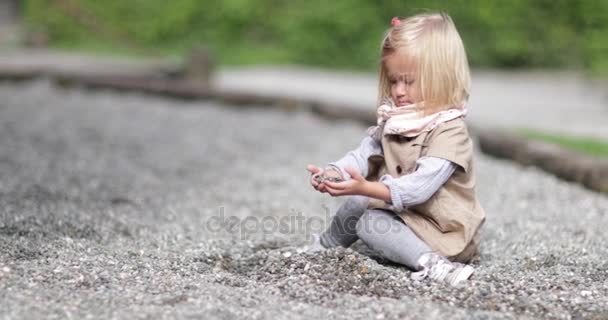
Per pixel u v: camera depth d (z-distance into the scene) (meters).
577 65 24.62
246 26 26.47
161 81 16.14
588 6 24.11
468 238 4.92
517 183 8.27
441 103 4.89
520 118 14.36
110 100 14.64
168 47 26.22
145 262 4.92
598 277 4.86
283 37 26.19
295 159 9.83
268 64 25.03
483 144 10.21
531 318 4.10
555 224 6.36
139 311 3.91
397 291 4.53
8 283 4.26
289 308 4.08
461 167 4.88
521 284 4.67
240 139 11.23
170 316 3.85
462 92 4.94
